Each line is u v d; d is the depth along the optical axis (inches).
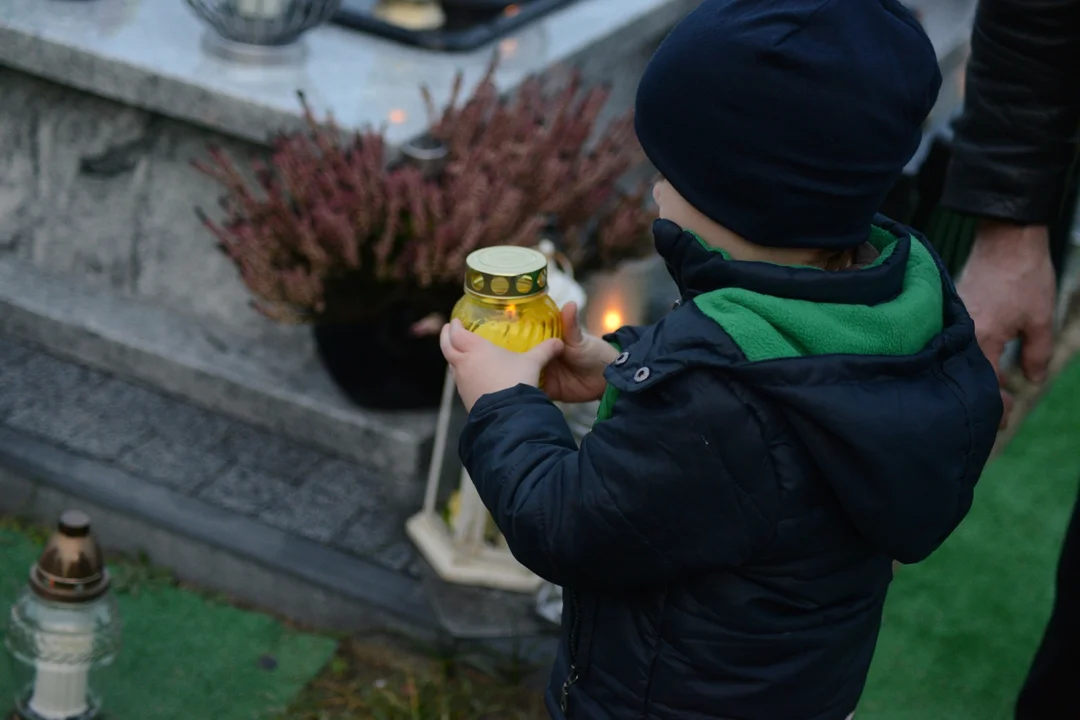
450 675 111.8
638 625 58.9
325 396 129.4
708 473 52.6
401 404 126.5
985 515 139.0
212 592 119.6
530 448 57.4
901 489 52.8
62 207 144.0
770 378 51.1
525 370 60.3
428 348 122.6
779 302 53.0
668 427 52.5
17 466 123.4
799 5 52.1
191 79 128.5
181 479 124.1
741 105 52.6
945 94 190.1
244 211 130.9
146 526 119.6
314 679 111.6
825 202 53.7
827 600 57.2
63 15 139.4
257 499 122.9
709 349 52.1
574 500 54.9
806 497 53.6
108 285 145.0
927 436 52.9
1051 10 80.7
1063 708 91.9
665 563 55.1
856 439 51.2
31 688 101.6
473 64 144.8
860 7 52.6
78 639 99.0
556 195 121.1
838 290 53.6
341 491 125.3
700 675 58.2
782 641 56.9
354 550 118.3
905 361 53.3
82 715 102.5
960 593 127.6
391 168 124.3
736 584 56.2
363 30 148.3
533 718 108.4
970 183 86.3
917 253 59.4
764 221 54.4
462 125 122.2
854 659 60.7
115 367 137.6
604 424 55.2
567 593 62.3
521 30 157.1
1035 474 146.6
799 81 51.8
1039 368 88.3
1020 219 84.9
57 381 136.1
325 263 116.0
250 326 139.2
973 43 86.9
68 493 121.8
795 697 58.4
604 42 160.9
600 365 66.2
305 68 136.9
